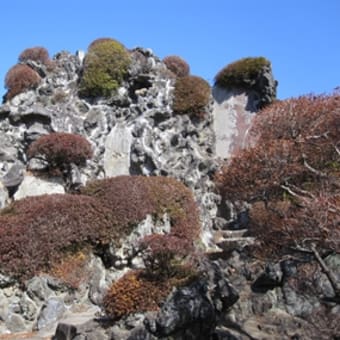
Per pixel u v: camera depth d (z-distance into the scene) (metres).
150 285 8.82
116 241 11.35
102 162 15.66
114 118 16.89
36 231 10.59
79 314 10.06
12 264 10.19
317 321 8.56
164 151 15.72
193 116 17.41
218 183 8.85
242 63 18.36
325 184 7.90
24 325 9.91
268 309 9.92
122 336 8.16
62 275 10.52
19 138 16.02
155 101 17.03
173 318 8.02
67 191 13.88
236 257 11.29
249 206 14.77
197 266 9.65
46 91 18.16
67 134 14.55
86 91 17.94
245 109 17.97
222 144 17.89
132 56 18.80
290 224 7.52
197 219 13.33
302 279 9.70
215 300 9.20
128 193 11.91
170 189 12.97
